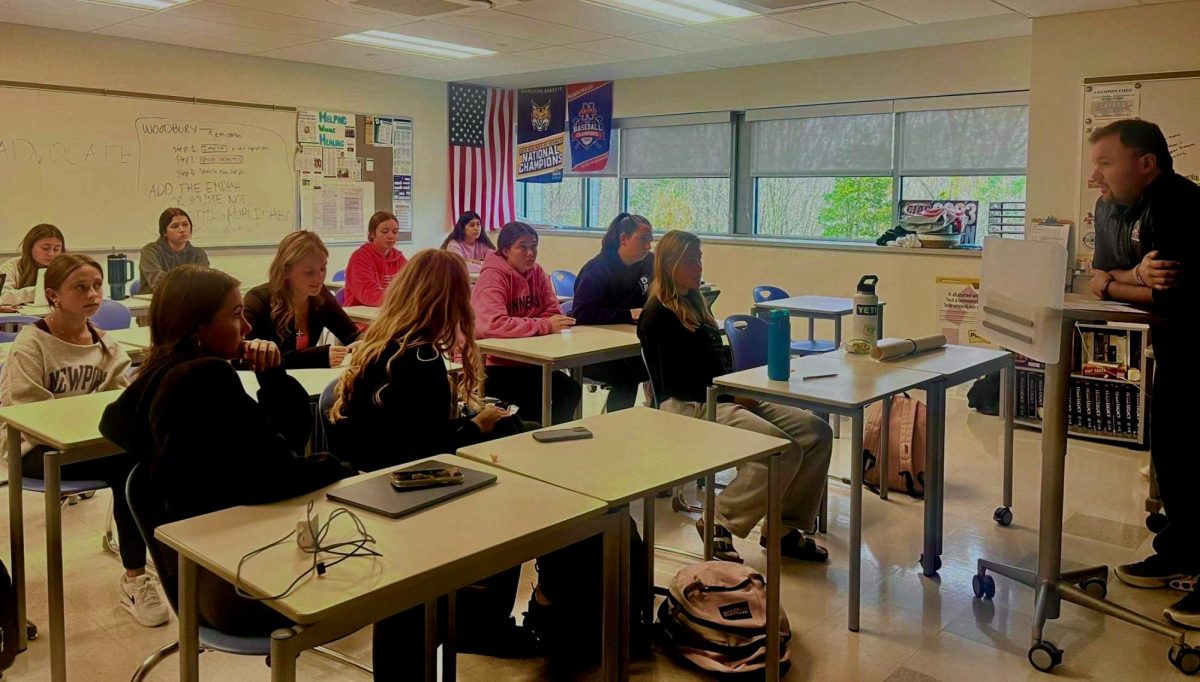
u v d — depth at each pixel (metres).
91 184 6.27
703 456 2.22
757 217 7.55
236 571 1.50
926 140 6.51
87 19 5.65
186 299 1.96
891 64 6.55
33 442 2.51
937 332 6.13
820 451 3.19
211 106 6.84
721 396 3.46
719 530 3.32
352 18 5.53
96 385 3.14
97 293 3.11
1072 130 5.11
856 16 5.26
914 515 3.85
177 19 5.62
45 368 3.03
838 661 2.62
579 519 1.79
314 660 2.60
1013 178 6.16
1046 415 2.71
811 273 6.93
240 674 2.52
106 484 2.77
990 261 2.93
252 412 1.87
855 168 6.89
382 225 5.53
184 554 1.62
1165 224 3.56
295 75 7.34
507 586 2.57
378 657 2.11
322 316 3.74
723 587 2.66
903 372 3.20
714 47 6.41
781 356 3.07
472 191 8.83
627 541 1.99
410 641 2.10
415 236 8.42
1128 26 4.88
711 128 7.67
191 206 6.82
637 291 4.61
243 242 7.15
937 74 6.34
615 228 4.52
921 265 6.34
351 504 1.82
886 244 6.50
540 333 4.10
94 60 6.20
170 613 2.86
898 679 2.52
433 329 2.43
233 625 1.78
